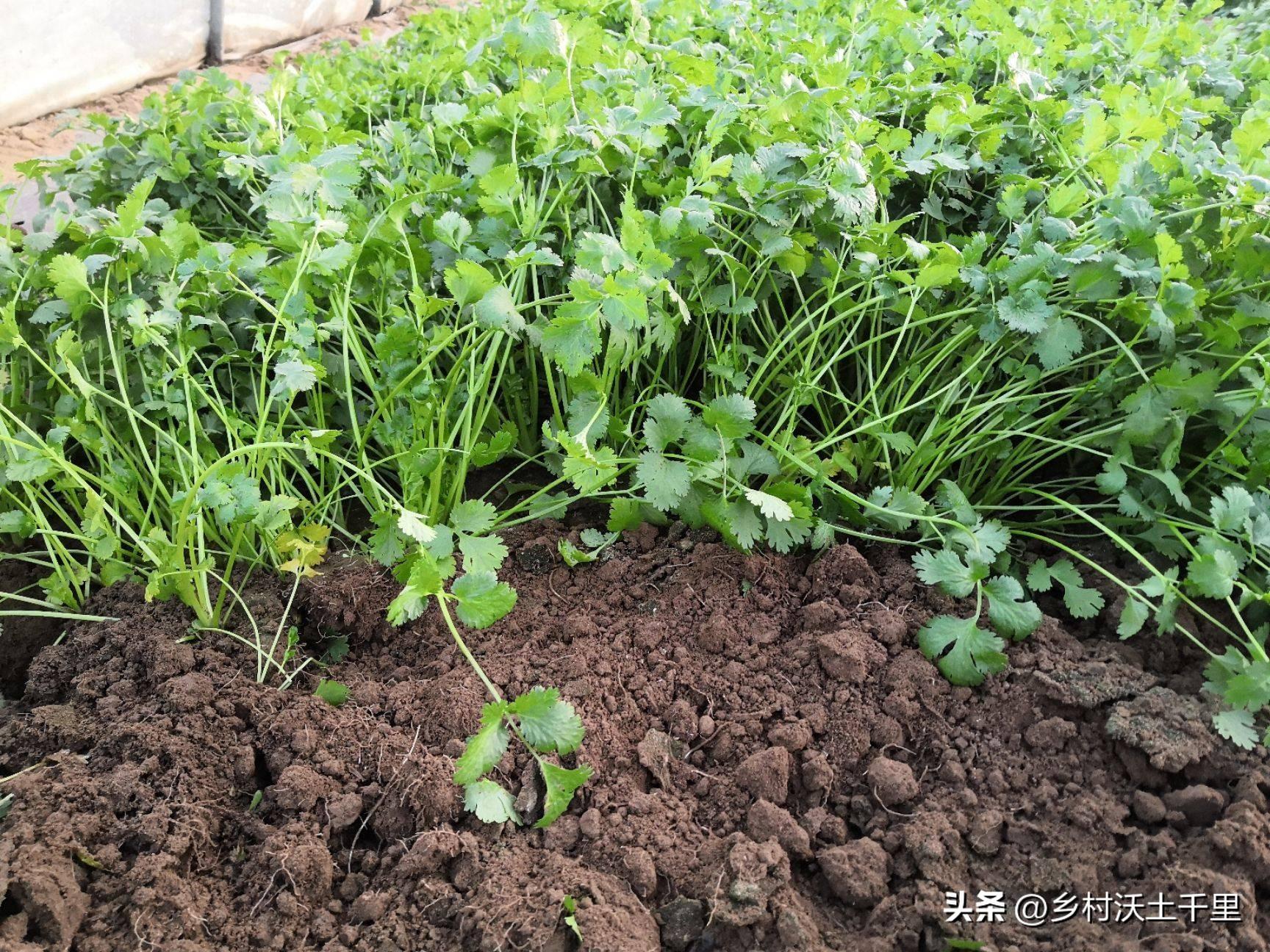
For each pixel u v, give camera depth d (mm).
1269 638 349
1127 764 311
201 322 373
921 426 447
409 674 349
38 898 260
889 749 325
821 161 417
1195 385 358
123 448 383
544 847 296
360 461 387
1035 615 342
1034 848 296
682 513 394
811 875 298
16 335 343
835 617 363
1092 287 374
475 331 396
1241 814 288
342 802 299
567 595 381
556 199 409
